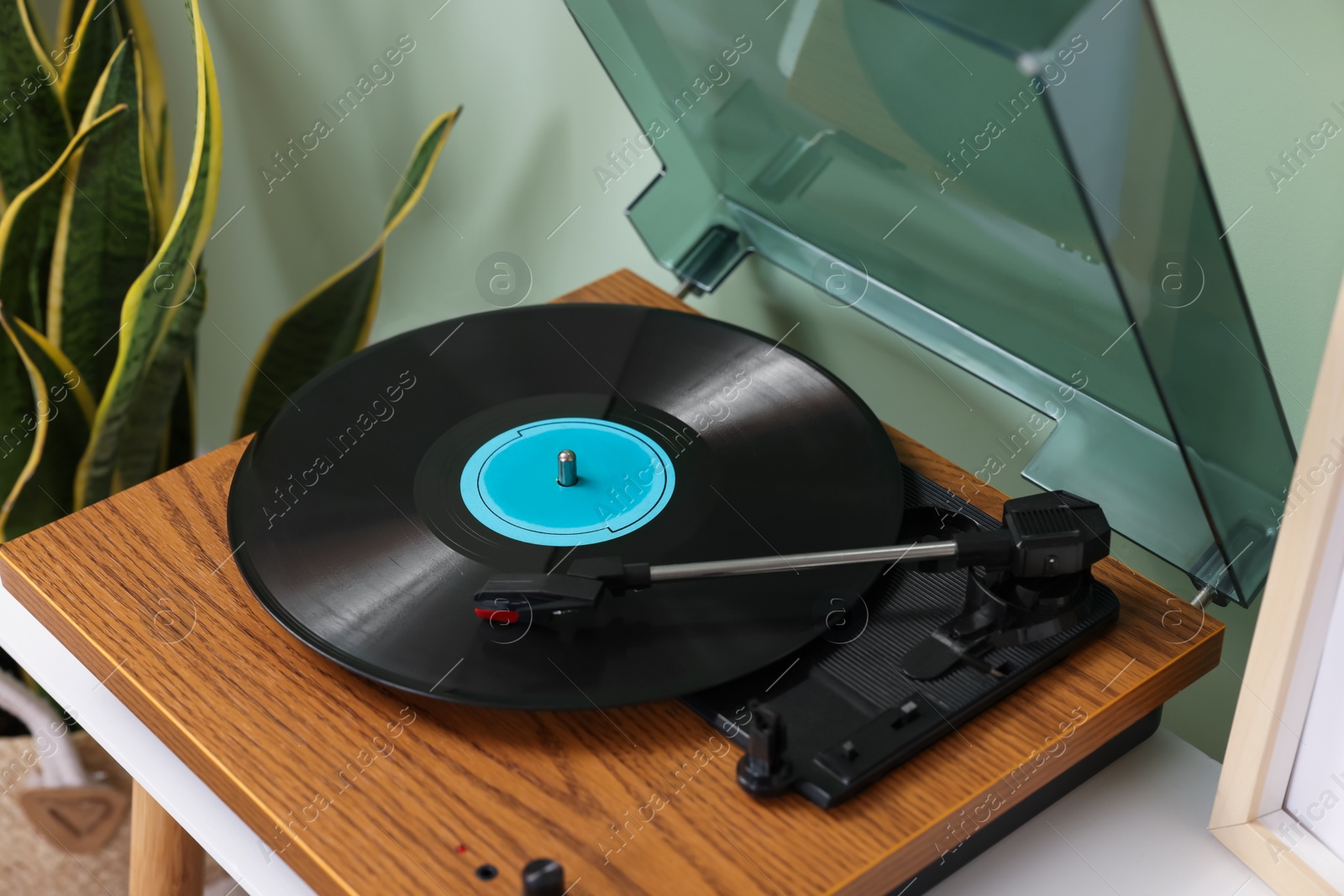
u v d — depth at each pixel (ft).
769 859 2.29
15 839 5.33
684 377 3.46
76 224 4.96
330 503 3.03
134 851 3.31
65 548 3.06
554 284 5.36
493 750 2.54
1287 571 2.32
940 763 2.48
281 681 2.70
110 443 4.99
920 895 2.54
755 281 4.59
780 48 2.86
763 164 3.66
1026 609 2.70
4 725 5.59
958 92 2.38
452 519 3.00
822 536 2.91
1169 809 2.77
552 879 2.19
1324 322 3.04
